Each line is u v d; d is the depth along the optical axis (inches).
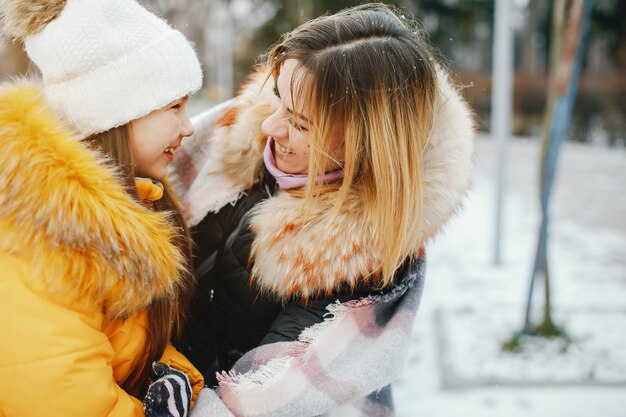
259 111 53.1
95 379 38.6
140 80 42.9
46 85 43.5
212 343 55.8
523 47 1018.1
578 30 128.0
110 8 42.4
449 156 48.7
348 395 45.2
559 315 151.3
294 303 47.8
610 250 215.9
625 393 111.4
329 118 45.4
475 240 231.0
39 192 36.4
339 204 45.6
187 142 60.0
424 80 47.2
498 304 159.9
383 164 45.3
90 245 37.2
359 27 46.7
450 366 123.1
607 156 464.4
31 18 41.9
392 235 45.1
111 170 40.9
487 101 728.3
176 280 44.0
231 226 54.2
